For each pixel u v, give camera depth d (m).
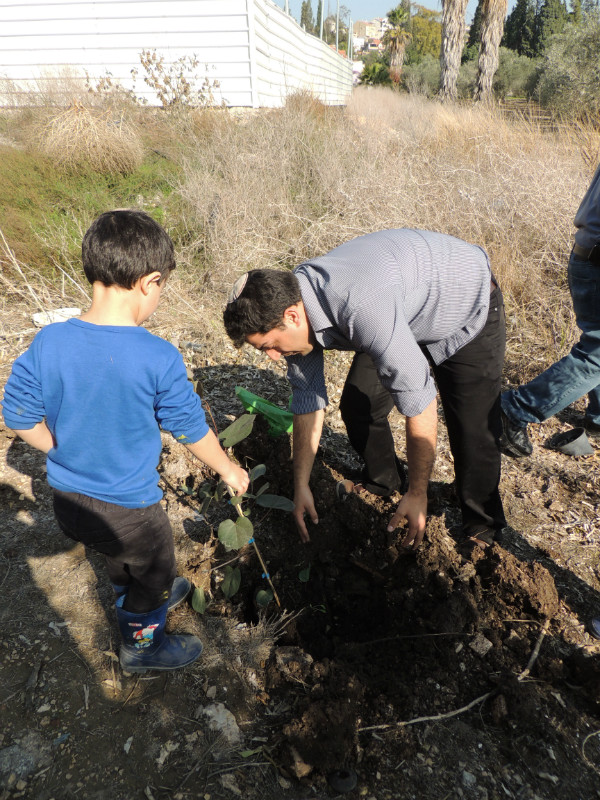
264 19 9.42
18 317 4.16
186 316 4.38
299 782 1.66
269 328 1.78
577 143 6.79
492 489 2.36
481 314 2.05
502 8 14.58
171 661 1.89
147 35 8.95
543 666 2.02
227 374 3.75
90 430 1.46
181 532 2.46
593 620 2.18
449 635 2.10
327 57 16.31
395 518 2.04
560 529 2.69
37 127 6.65
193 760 1.68
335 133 7.69
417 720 1.86
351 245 1.94
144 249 1.46
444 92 15.98
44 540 2.37
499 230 5.12
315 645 2.13
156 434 1.59
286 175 6.22
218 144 6.75
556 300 4.52
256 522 2.53
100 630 2.02
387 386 1.82
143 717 1.77
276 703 1.86
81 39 9.01
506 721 1.87
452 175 5.94
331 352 4.17
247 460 2.78
